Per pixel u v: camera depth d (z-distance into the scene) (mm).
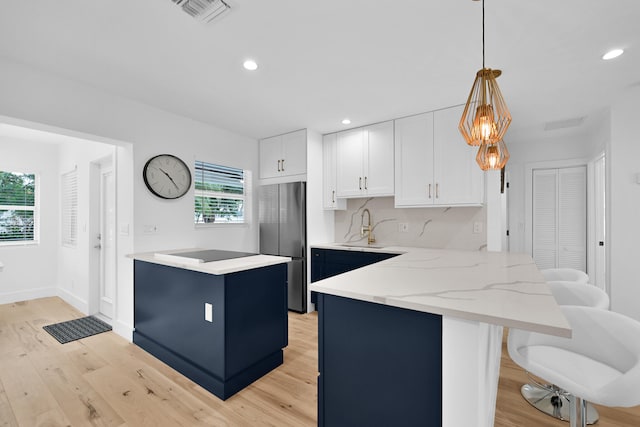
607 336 1281
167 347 2369
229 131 3688
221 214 3662
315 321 3314
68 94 2291
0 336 2883
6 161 3979
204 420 1694
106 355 2490
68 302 4000
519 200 4070
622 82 2324
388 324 1091
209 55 1976
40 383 2064
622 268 2551
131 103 2688
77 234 3850
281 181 3838
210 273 1965
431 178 3031
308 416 1737
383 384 1101
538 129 3498
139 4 1493
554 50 1885
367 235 3850
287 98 2693
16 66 2049
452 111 2912
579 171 3754
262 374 2172
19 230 4129
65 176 4227
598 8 1500
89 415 1730
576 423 1392
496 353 1771
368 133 3475
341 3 1486
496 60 2016
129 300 2795
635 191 2510
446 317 958
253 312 2121
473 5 1491
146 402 1858
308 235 3625
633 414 1711
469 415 922
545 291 1146
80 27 1674
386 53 1948
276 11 1545
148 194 2811
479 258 2074
